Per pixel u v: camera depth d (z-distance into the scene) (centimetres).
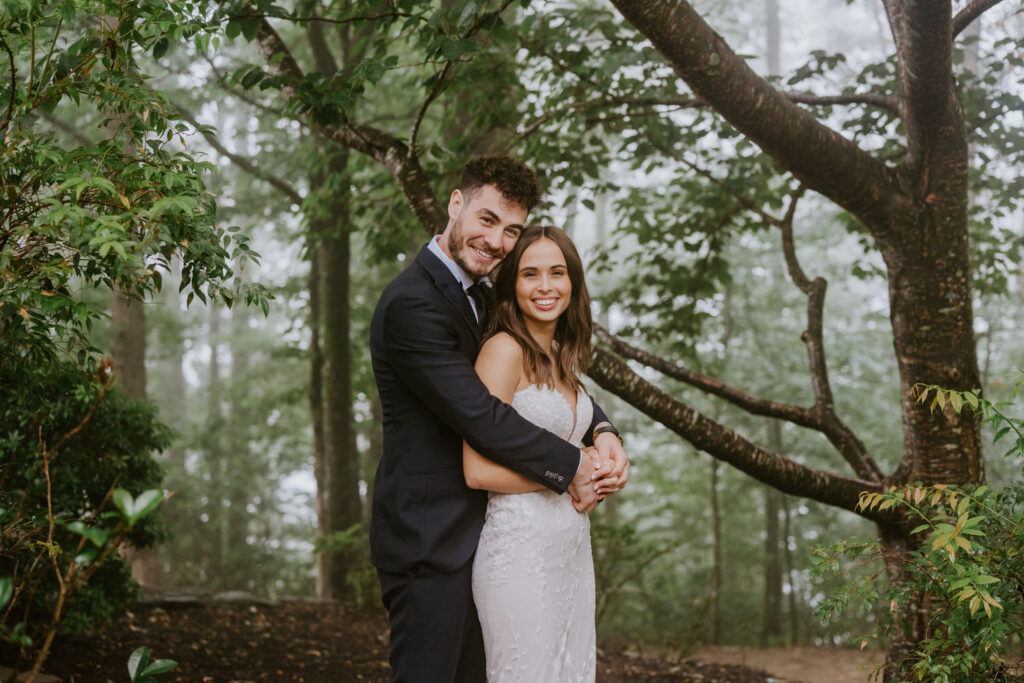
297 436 1806
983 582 258
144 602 687
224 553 1789
